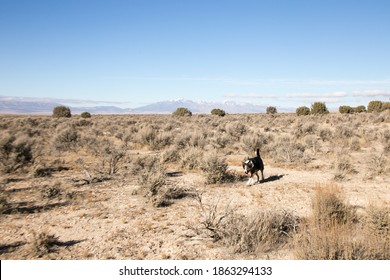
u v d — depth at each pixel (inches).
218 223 283.7
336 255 219.9
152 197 400.2
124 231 311.7
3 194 399.9
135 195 441.7
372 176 531.8
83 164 649.0
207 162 516.4
